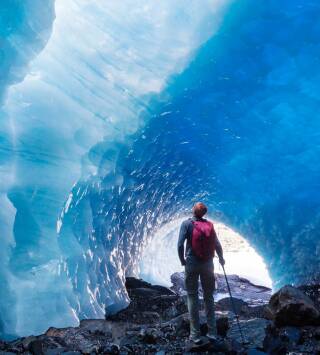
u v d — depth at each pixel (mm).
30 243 6082
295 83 7762
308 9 7254
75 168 6738
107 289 7637
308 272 8820
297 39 7477
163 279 13484
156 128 8188
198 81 7852
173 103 7938
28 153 6445
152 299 8523
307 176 8742
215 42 7633
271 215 9656
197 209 4488
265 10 7387
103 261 7793
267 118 8289
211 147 9281
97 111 7281
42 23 6605
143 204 10078
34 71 6988
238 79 7895
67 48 7258
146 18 7730
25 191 6270
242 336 4434
